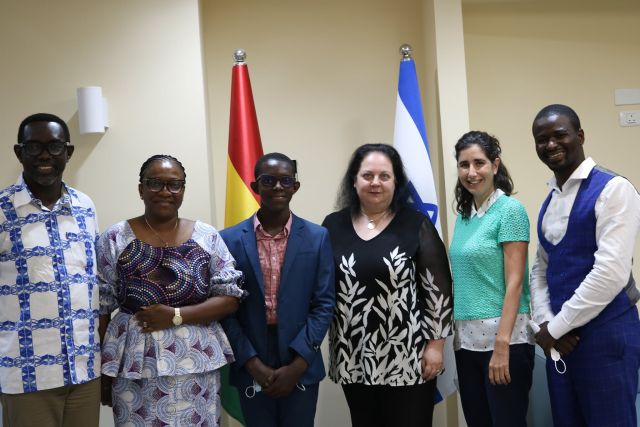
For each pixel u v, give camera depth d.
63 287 2.06
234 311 2.29
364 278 2.41
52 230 2.08
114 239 2.20
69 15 3.09
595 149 3.71
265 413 2.36
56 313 2.04
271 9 3.58
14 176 3.06
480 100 3.66
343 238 2.53
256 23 3.58
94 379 2.13
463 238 2.61
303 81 3.60
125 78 3.10
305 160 3.59
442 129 3.27
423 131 3.18
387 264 2.40
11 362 2.02
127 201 3.08
